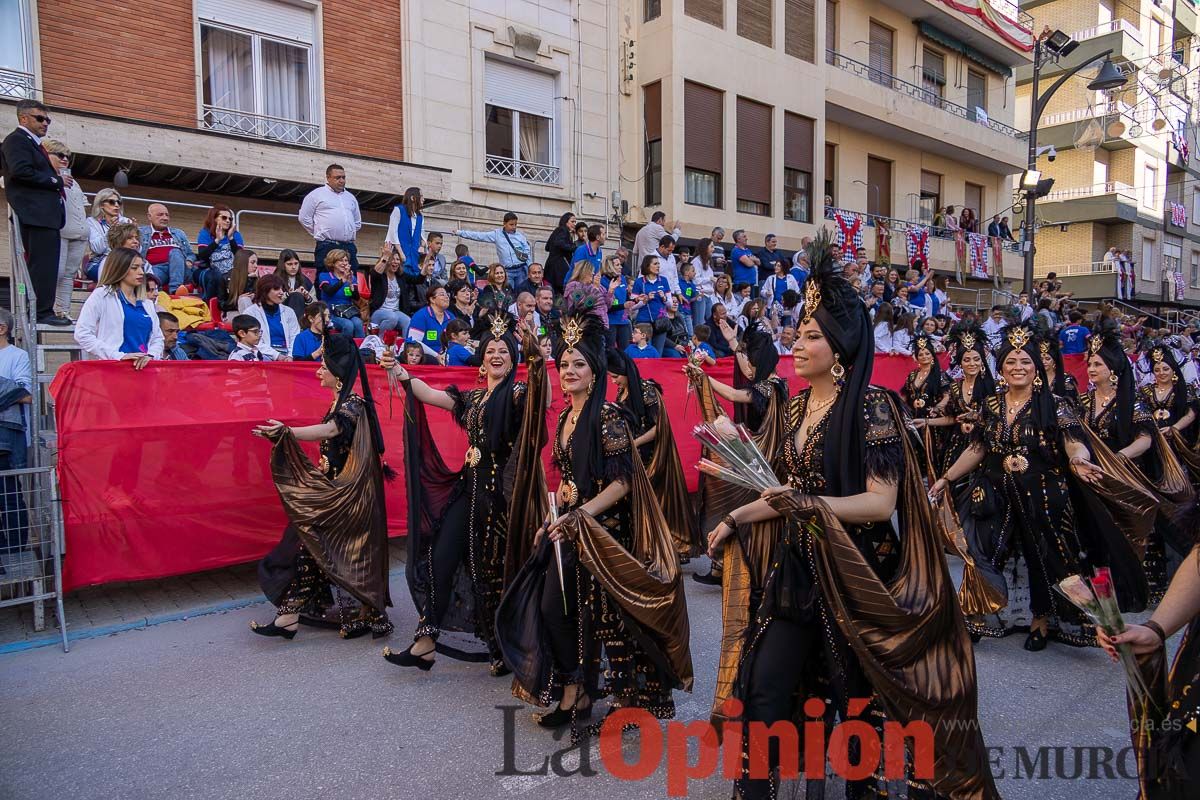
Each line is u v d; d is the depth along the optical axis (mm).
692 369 5777
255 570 6211
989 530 4859
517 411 4180
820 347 2764
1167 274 31500
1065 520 4582
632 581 3379
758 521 2947
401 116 11203
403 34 11141
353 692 4117
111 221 7246
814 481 2775
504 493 4223
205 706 3939
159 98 9250
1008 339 4723
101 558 5035
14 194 6070
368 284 8508
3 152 6066
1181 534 2369
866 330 2758
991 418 4797
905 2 18938
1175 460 5746
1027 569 4840
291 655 4613
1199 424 7387
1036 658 4625
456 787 3236
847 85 17406
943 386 7555
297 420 5805
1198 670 2119
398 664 4109
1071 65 28953
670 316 10336
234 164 9055
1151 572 5656
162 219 7809
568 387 3619
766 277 13398
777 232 15875
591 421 3584
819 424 2787
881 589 2533
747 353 6527
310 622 4949
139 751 3502
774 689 2707
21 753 3486
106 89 8883
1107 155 29953
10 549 4715
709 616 5328
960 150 20812
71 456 4926
